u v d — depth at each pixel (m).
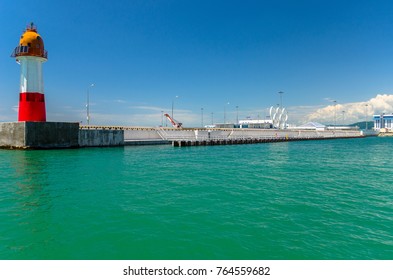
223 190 18.91
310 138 117.44
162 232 11.48
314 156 44.66
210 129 99.50
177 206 15.08
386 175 25.53
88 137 56.81
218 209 14.55
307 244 10.44
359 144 85.62
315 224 12.45
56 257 9.53
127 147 62.09
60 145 52.16
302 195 17.66
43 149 49.69
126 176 24.20
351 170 28.69
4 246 10.33
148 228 11.91
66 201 16.05
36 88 49.50
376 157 43.41
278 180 22.70
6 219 13.05
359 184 21.30
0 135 50.34
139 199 16.50
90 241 10.69
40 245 10.38
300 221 12.82
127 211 14.20
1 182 21.23
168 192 18.30
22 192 18.12
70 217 13.32
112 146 61.38
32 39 48.56
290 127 171.50
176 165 31.91
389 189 19.52
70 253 9.80
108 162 33.84
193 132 86.25
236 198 16.83
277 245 10.34
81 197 16.94
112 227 12.04
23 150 47.72
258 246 10.25
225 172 26.81
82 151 48.78
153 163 33.59
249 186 20.28
